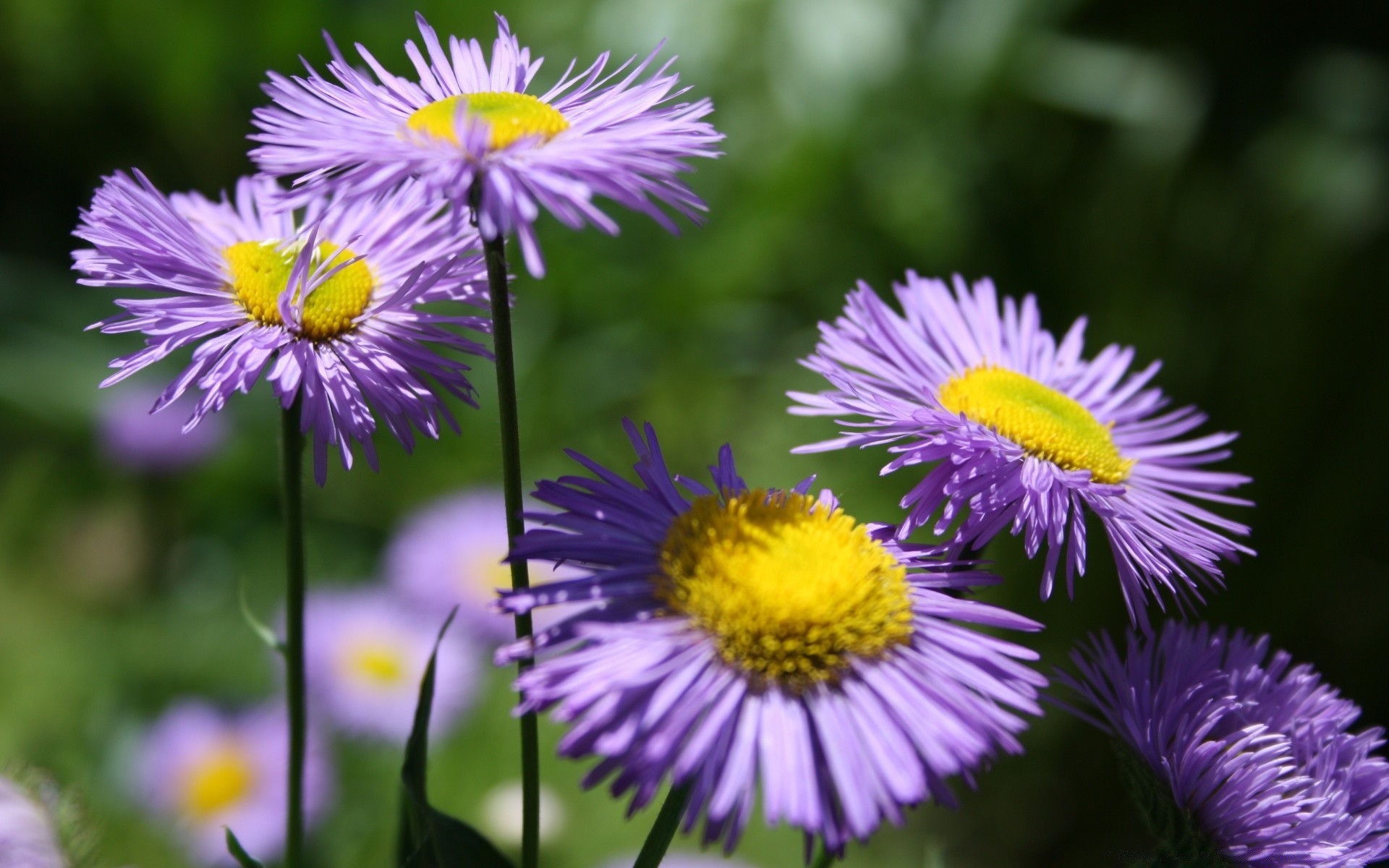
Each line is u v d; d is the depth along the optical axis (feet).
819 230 2.71
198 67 3.25
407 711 1.91
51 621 2.58
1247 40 2.32
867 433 1.03
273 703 1.99
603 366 2.82
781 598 0.97
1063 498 1.05
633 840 2.04
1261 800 1.02
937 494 1.03
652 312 2.76
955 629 0.99
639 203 0.96
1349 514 2.30
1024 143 2.56
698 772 0.95
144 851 1.81
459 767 2.10
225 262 1.06
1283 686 1.05
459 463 2.77
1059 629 2.52
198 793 1.80
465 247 1.06
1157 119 2.34
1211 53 2.35
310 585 2.59
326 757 1.86
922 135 2.53
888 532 1.03
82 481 2.99
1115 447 1.11
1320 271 2.24
